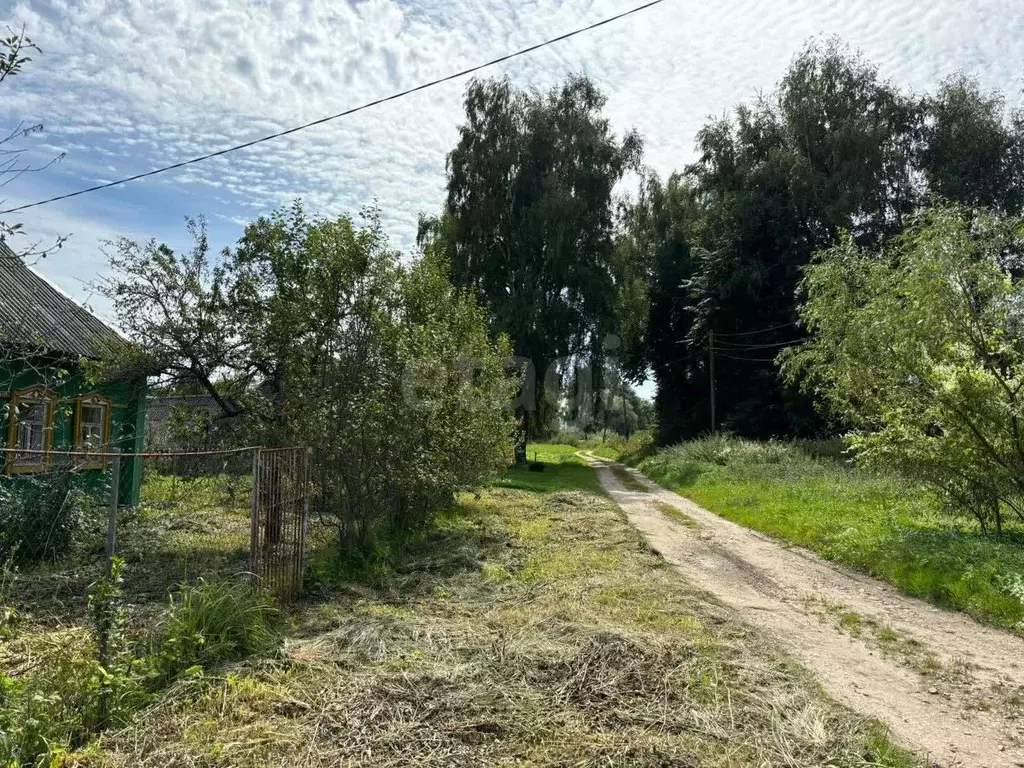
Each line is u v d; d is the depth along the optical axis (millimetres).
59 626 5969
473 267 30000
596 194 30609
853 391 11719
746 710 4539
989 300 10289
